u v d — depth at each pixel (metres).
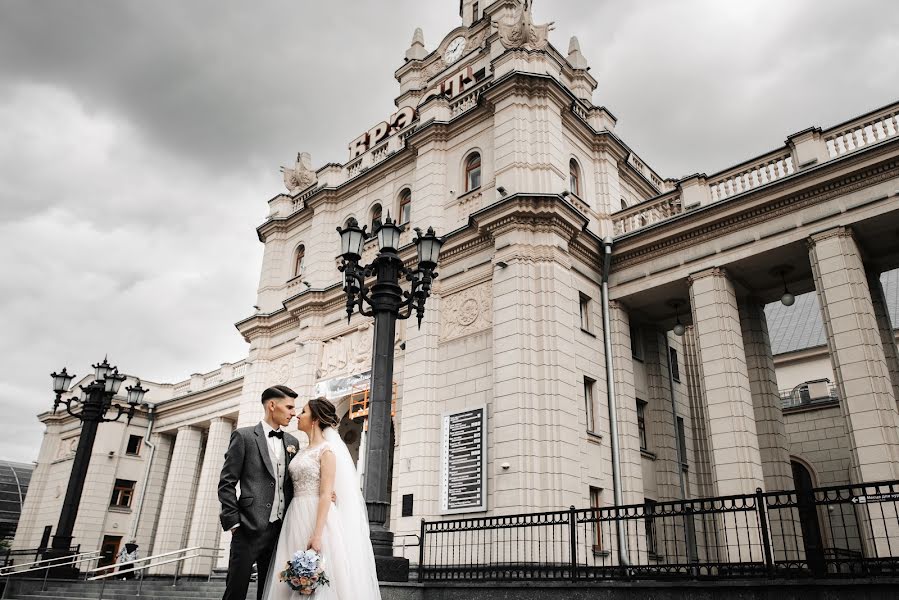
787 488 17.25
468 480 16.78
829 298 15.17
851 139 16.30
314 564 4.53
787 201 16.53
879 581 8.32
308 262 25.97
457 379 18.42
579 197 20.52
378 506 11.45
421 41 30.17
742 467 15.51
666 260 18.81
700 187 18.61
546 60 20.52
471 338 18.53
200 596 16.62
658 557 16.84
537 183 18.73
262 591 5.25
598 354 18.78
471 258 19.47
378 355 12.21
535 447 15.88
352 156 28.22
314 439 5.54
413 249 20.78
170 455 39.59
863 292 14.84
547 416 16.19
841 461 24.70
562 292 17.75
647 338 21.34
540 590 11.30
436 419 18.47
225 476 5.33
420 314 12.76
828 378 30.17
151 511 37.88
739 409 16.05
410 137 22.77
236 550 5.18
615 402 18.64
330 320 23.70
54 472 42.19
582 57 25.38
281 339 25.97
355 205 25.34
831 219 15.72
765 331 19.12
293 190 29.69
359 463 19.97
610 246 19.59
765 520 9.47
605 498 17.14
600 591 10.70
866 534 13.31
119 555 31.05
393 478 18.88
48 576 19.42
